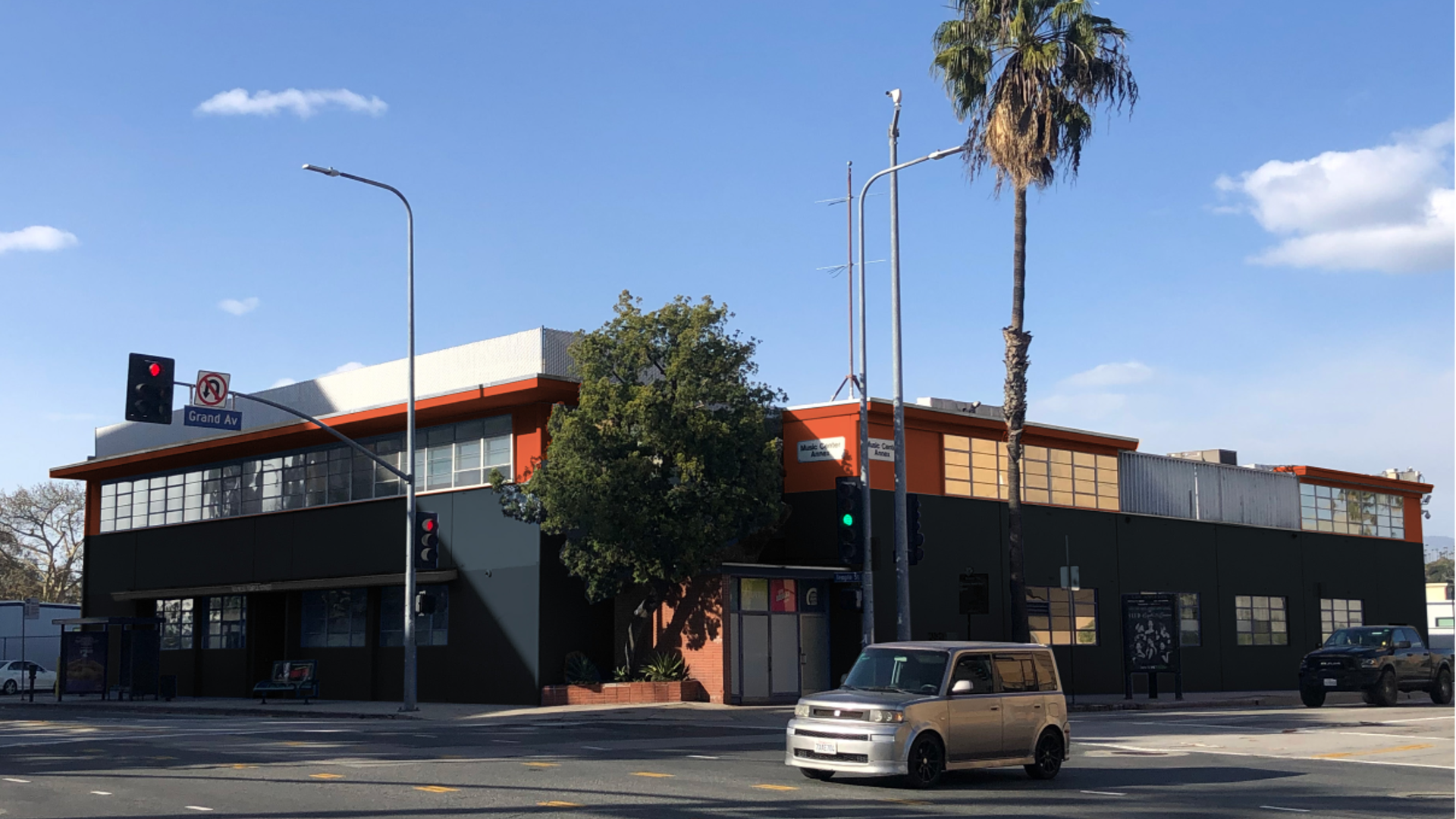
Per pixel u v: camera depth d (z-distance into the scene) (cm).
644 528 3100
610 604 3572
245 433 4262
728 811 1280
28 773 1705
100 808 1330
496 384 3466
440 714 3081
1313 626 4872
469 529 3634
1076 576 3206
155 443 4888
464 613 3616
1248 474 4762
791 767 1688
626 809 1295
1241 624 4578
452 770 1689
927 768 1472
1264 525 4762
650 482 3148
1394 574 5306
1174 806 1334
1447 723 2580
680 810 1290
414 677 3194
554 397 3491
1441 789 1493
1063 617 3962
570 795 1406
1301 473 4953
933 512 3641
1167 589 4316
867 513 2738
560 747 2069
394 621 3878
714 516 3133
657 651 3362
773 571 3278
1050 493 4028
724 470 3153
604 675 3519
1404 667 3228
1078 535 4053
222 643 4528
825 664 3434
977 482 3806
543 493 3120
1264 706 3325
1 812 1300
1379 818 1251
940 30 3406
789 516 3538
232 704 3784
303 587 4078
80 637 4341
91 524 5153
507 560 3509
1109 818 1246
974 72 3334
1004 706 1557
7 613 6166
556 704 3306
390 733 2436
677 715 2841
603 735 2361
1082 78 3247
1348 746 2075
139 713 3591
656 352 3225
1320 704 3244
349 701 3850
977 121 3384
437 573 3659
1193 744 2117
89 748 2122
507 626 3481
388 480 3959
